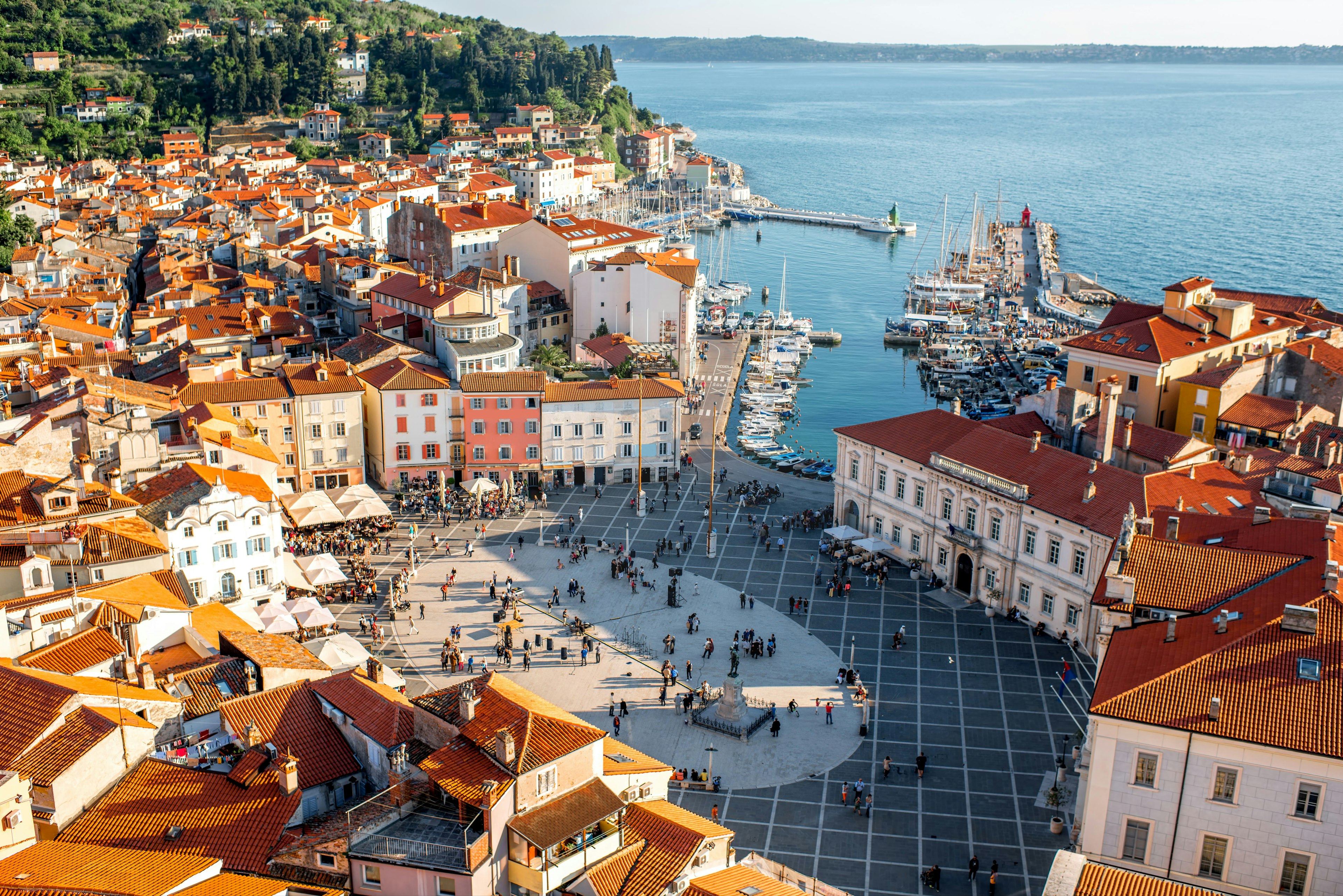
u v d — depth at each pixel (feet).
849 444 498.28
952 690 373.40
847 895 255.50
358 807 218.59
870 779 324.80
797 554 483.92
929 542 460.55
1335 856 221.87
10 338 625.00
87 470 364.79
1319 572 257.34
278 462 515.91
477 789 213.25
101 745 225.15
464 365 567.59
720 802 312.91
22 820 205.36
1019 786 321.32
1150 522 309.42
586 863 217.77
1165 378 511.40
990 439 450.71
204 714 256.93
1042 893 276.00
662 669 377.50
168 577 332.80
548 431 548.31
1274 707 227.20
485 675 258.78
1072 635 402.31
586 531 504.84
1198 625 256.32
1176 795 232.53
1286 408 487.61
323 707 258.57
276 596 402.93
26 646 284.00
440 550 482.28
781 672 385.29
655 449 564.71
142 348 625.00
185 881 189.67
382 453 542.98
